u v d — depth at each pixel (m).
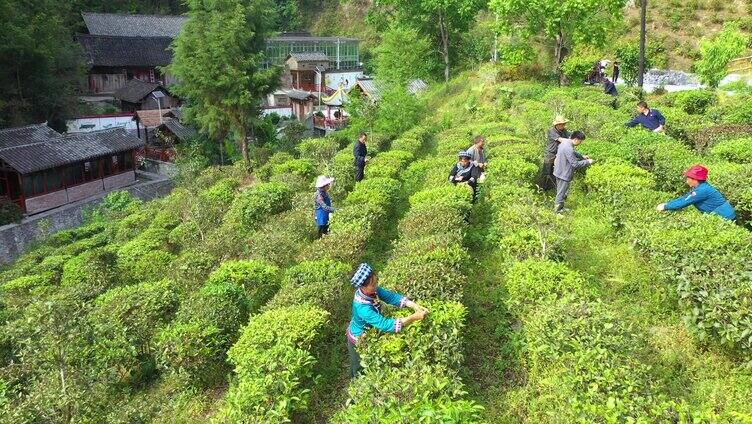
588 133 14.05
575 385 4.69
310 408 6.18
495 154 13.12
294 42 56.97
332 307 7.70
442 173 12.28
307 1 73.69
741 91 20.75
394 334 5.44
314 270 8.29
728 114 15.34
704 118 15.43
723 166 9.25
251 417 5.32
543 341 5.33
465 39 35.50
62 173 27.48
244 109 27.19
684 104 18.61
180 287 10.18
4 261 22.69
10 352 9.66
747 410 4.79
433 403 4.34
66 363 7.44
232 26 25.95
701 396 5.14
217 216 15.95
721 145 10.78
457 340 5.48
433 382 4.72
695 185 7.51
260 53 27.81
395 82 30.06
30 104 33.34
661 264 6.46
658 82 27.08
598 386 4.58
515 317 6.86
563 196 9.80
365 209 10.72
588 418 4.18
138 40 51.84
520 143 14.17
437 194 10.33
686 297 5.88
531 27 24.69
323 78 52.56
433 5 31.31
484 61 34.16
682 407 4.11
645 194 8.61
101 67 49.28
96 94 49.16
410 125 24.22
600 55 27.16
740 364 5.41
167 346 7.31
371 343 5.40
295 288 7.93
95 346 7.90
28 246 22.42
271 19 29.98
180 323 7.88
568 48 27.06
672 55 34.28
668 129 14.27
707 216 7.16
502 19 25.20
